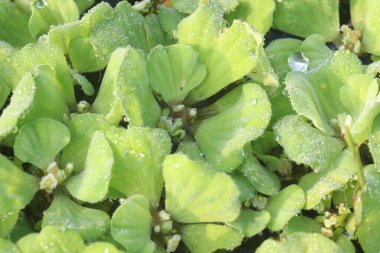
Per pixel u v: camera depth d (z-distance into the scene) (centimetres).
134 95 39
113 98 41
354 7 47
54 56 41
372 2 46
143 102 40
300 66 45
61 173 39
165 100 42
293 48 45
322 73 43
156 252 39
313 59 45
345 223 40
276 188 40
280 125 41
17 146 39
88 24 42
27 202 39
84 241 38
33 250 37
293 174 42
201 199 39
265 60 41
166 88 42
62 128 40
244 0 45
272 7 45
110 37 42
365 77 42
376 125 41
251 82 44
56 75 41
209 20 42
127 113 39
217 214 39
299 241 38
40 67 40
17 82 41
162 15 45
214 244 39
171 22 44
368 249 40
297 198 40
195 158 40
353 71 43
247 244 41
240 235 39
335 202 41
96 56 43
